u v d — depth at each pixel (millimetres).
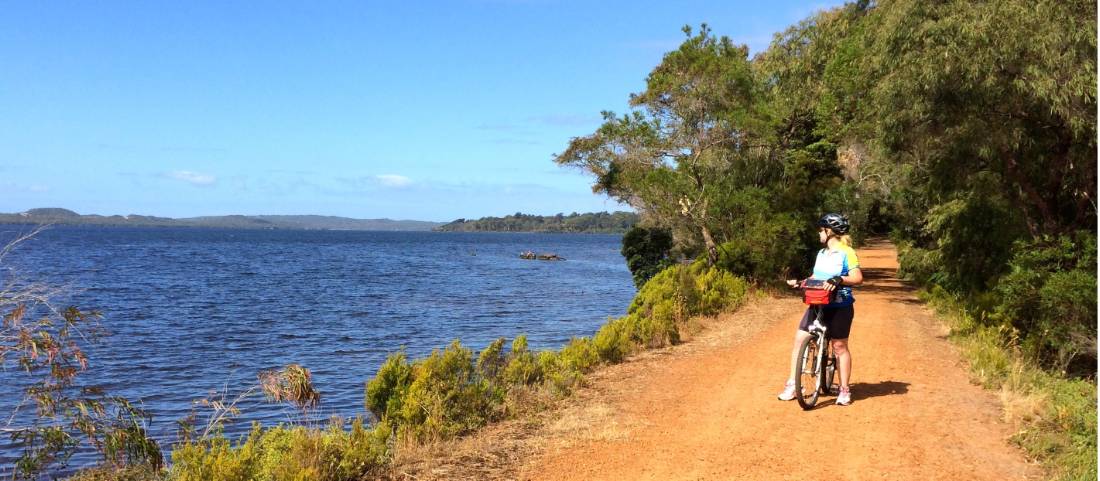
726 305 17547
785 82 37094
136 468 6766
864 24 29781
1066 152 14547
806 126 25547
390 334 27094
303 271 69438
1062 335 11547
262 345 24219
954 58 12727
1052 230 15430
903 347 11898
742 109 22219
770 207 23172
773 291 21000
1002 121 13805
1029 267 12844
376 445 6395
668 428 7309
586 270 79062
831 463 6176
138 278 56219
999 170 15352
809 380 8203
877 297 21594
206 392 16656
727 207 22109
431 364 7781
